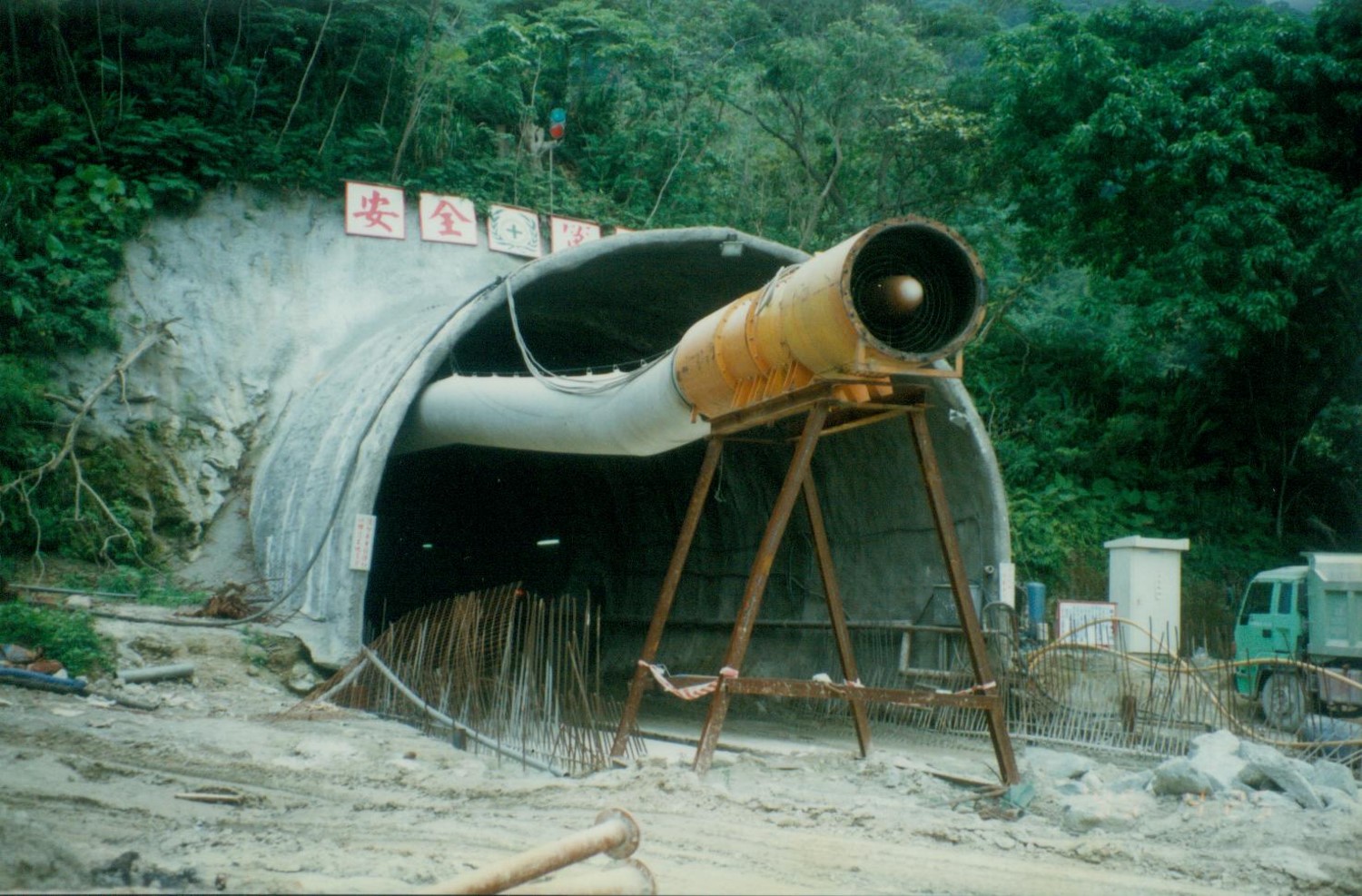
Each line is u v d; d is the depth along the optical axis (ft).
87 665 45.50
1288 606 60.85
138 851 23.13
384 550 109.91
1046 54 86.02
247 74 84.53
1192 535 89.92
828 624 66.85
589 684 79.05
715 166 111.14
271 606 54.60
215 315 73.26
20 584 57.77
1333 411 95.91
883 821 30.89
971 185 104.94
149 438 67.41
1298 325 86.53
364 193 80.94
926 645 59.82
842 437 65.77
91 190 72.79
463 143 93.25
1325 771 35.22
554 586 100.89
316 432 62.95
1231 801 32.37
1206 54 82.23
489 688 42.01
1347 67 80.59
